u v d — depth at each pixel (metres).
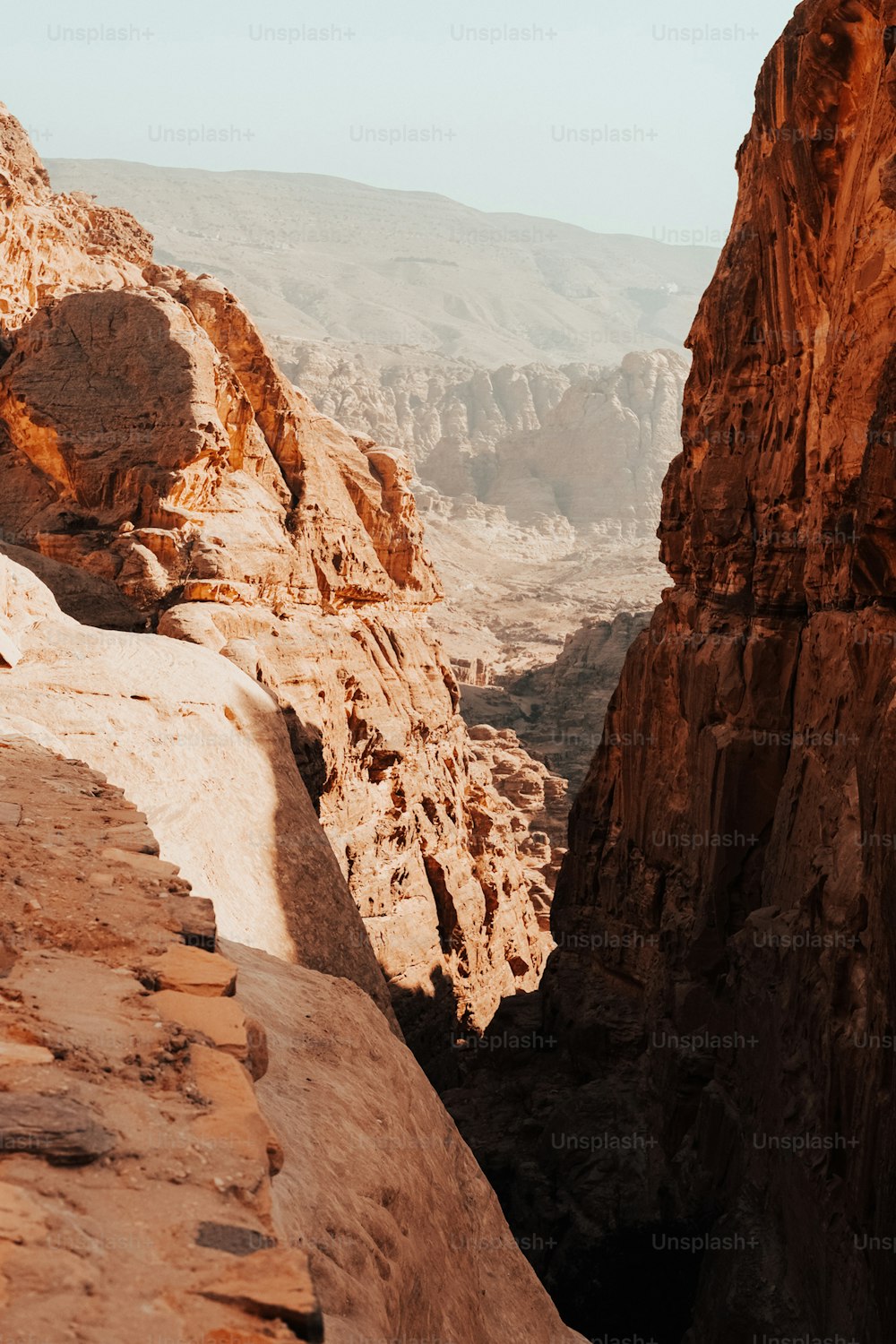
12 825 8.56
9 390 36.88
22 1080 4.89
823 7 21.47
